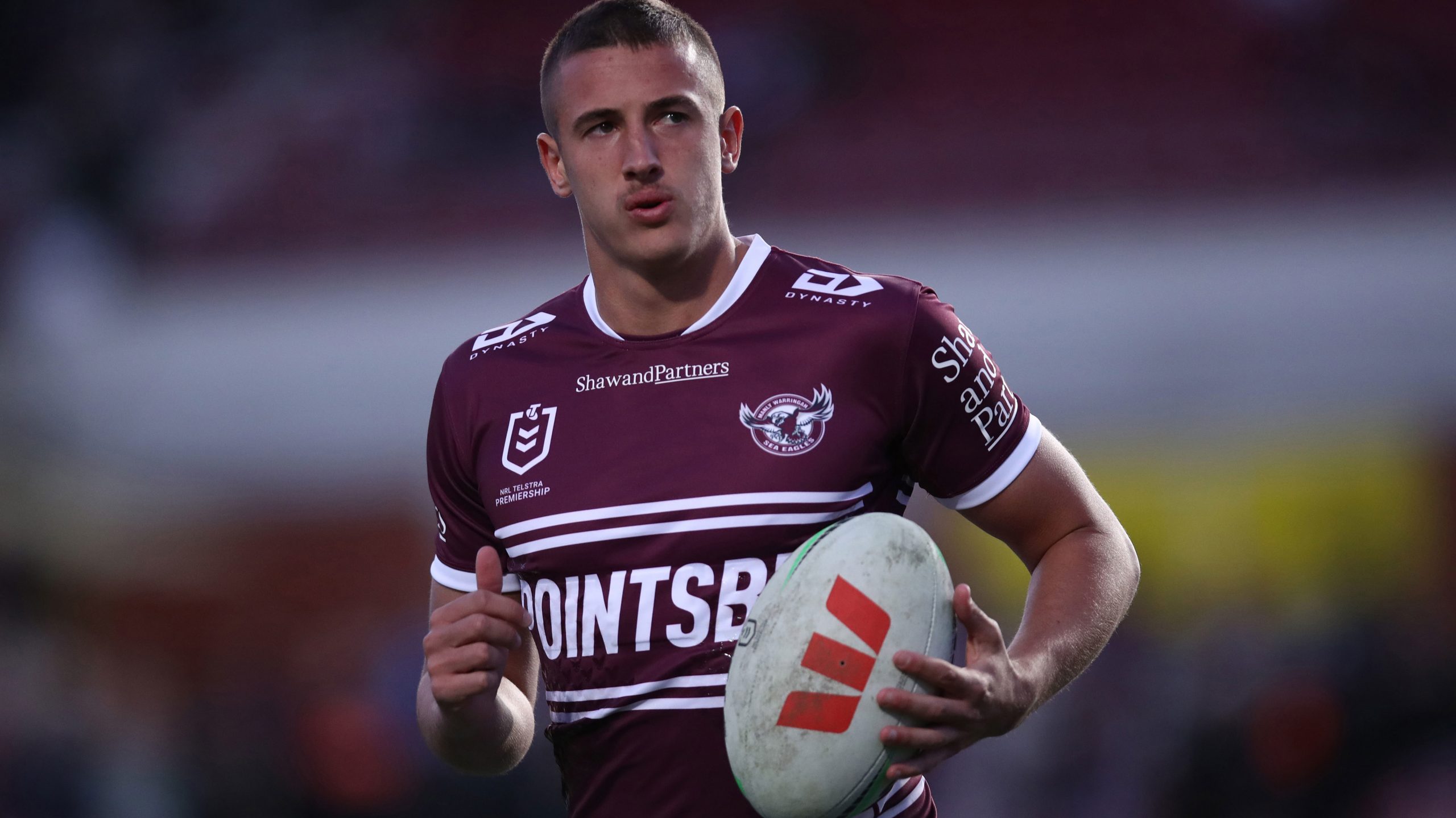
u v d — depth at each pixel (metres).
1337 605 25.61
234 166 44.50
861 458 7.27
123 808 24.28
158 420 34.41
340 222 40.84
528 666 8.67
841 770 6.53
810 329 7.41
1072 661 7.20
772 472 7.16
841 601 6.61
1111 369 31.08
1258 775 21.31
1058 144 39.81
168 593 32.09
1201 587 28.20
